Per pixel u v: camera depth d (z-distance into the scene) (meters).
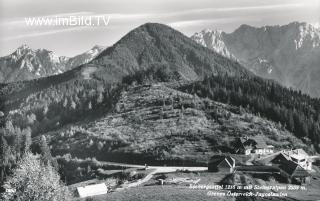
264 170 154.50
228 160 157.88
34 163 83.75
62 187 87.12
